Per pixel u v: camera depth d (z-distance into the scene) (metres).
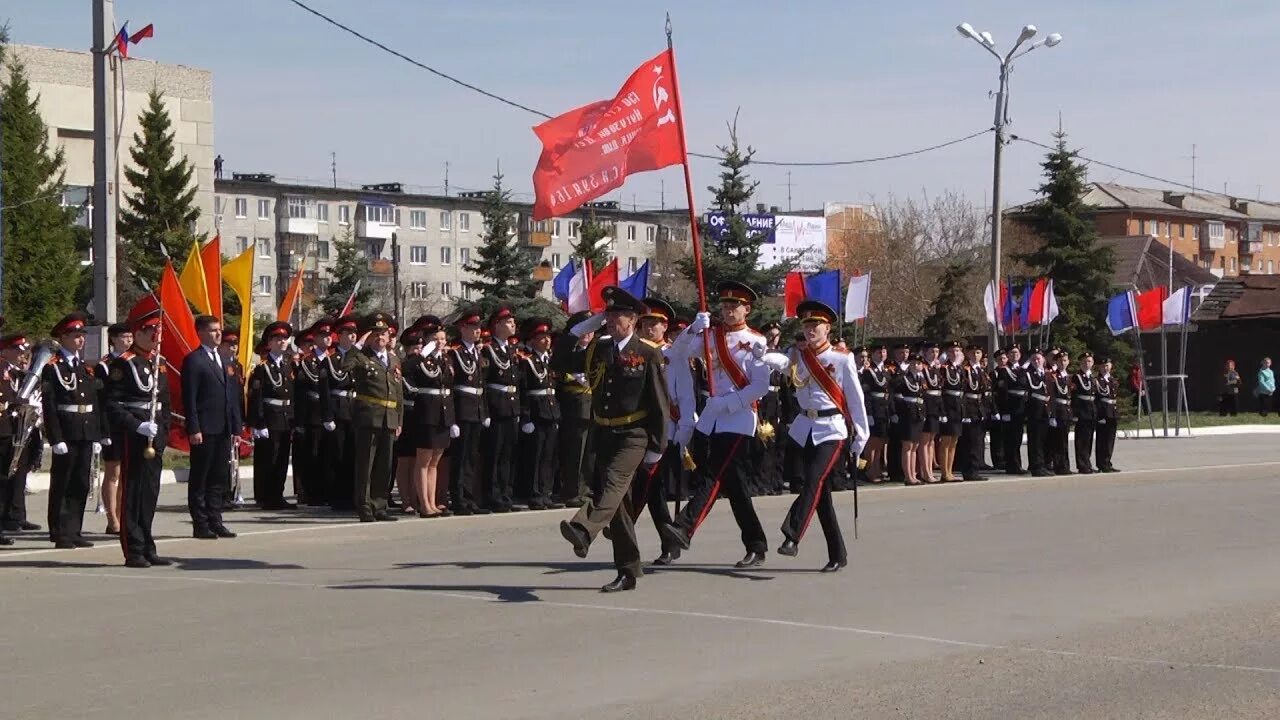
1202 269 71.44
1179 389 35.50
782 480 19.84
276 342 17.66
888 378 21.28
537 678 7.76
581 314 16.75
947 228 81.62
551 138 14.05
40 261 43.69
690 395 11.80
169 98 58.97
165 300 17.31
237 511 17.38
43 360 13.30
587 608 9.89
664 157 13.96
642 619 9.48
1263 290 49.50
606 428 10.41
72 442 13.30
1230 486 19.86
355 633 9.02
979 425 22.12
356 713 7.02
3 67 52.75
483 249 43.66
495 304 42.06
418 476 16.28
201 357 13.87
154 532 14.83
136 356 12.44
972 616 9.61
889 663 8.14
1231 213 109.12
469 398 16.39
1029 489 19.66
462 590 10.70
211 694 7.42
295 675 7.85
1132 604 10.09
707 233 34.94
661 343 10.97
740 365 11.53
